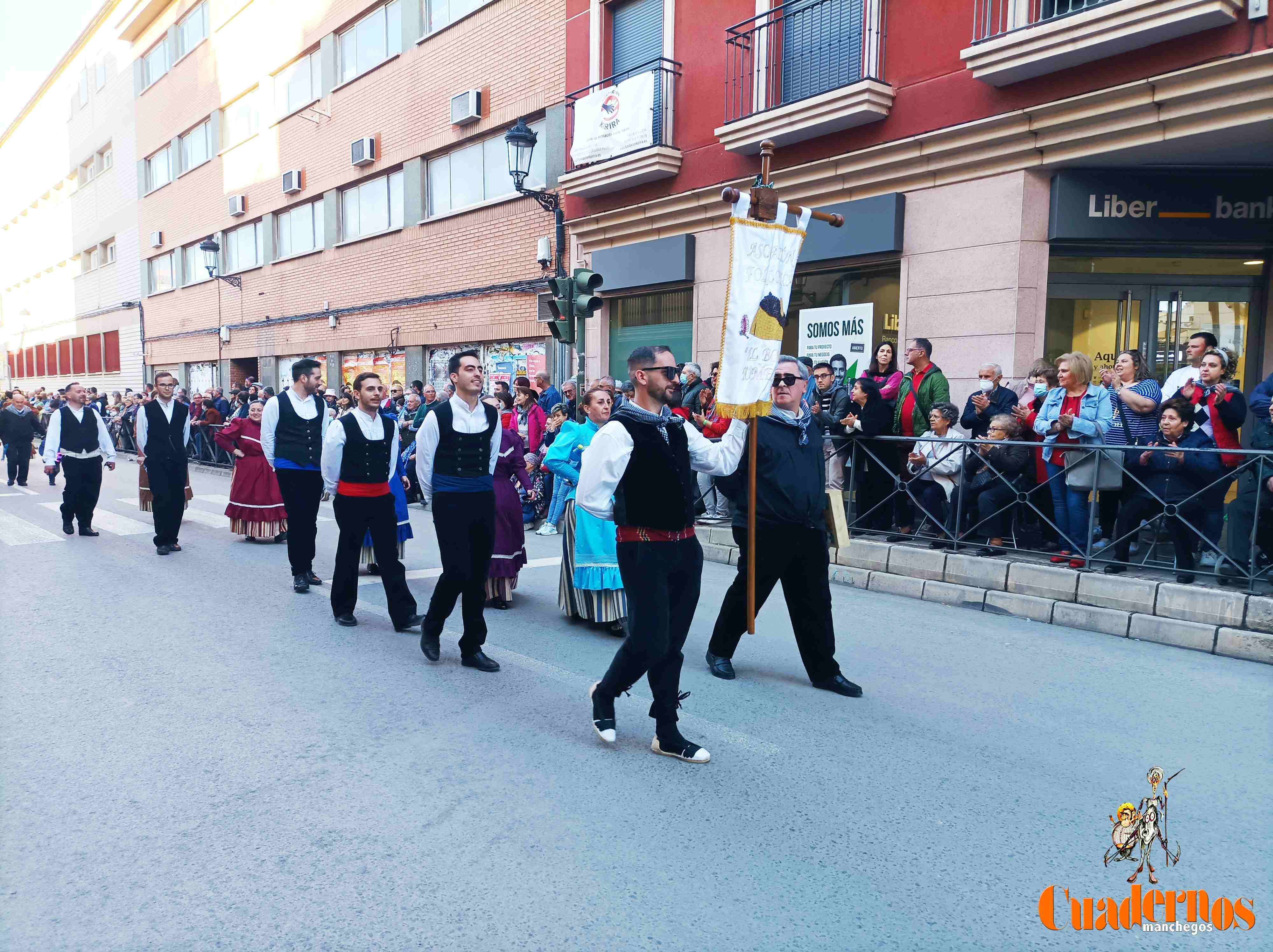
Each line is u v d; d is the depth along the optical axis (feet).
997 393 24.39
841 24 31.81
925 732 13.50
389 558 19.29
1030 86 26.30
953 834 10.29
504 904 8.75
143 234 94.84
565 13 44.09
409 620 19.30
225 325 80.02
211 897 8.87
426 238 55.26
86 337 112.98
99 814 10.67
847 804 11.05
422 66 54.49
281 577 25.39
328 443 18.97
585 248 44.34
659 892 8.99
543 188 46.50
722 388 13.58
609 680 12.82
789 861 9.64
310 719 13.91
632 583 12.32
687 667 16.94
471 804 10.97
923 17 29.04
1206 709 14.51
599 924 8.41
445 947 8.05
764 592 15.67
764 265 13.93
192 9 81.30
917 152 29.25
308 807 10.86
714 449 13.64
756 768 12.13
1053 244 27.50
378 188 60.34
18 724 13.64
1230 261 28.07
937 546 23.65
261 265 73.92
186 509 38.27
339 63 62.85
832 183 32.24
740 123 33.45
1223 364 19.40
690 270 38.34
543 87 45.85
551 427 34.60
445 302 54.08
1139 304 28.35
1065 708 14.58
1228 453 18.26
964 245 28.53
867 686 15.67
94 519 37.35
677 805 10.99
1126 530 19.97
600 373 44.34
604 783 11.62
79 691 15.20
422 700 14.87
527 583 24.81
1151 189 26.45
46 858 9.62
